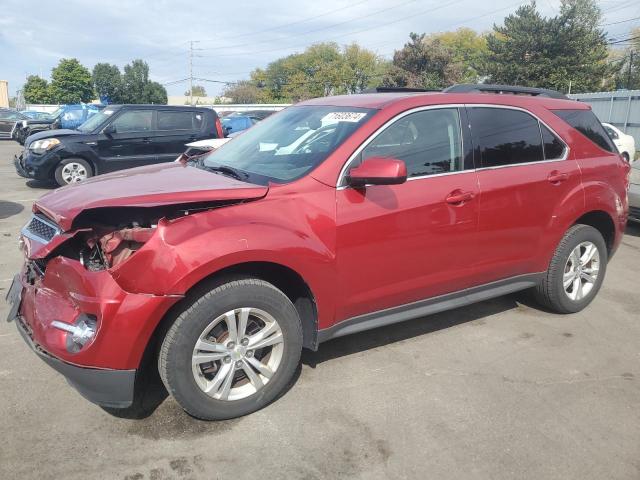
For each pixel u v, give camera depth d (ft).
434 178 11.75
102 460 8.75
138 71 239.91
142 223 9.50
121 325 8.65
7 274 17.63
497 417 10.24
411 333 13.87
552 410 10.53
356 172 10.29
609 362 12.59
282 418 10.04
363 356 12.53
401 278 11.50
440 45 149.07
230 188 9.89
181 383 9.25
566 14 125.18
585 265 15.25
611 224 15.52
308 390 11.02
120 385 8.93
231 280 9.53
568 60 125.18
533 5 129.29
